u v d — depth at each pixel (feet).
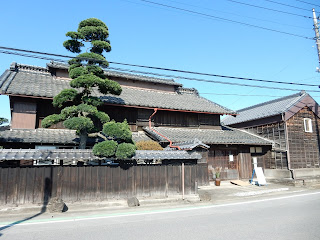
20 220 24.30
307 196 39.78
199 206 31.60
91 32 34.73
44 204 28.40
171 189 34.65
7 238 18.60
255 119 70.28
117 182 31.91
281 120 62.69
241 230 20.40
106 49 35.68
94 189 30.66
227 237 18.60
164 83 69.72
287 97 73.05
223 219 24.35
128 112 52.31
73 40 34.24
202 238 18.40
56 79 56.03
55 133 42.22
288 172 59.47
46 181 28.91
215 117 63.77
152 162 37.99
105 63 33.55
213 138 53.93
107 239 18.30
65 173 29.76
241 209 29.55
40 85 47.14
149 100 55.93
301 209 29.17
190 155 35.63
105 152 29.35
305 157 63.46
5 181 27.50
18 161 30.07
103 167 31.50
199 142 37.60
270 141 63.05
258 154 65.10
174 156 34.45
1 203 26.96
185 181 35.55
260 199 37.32
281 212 27.53
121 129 30.66
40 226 22.07
